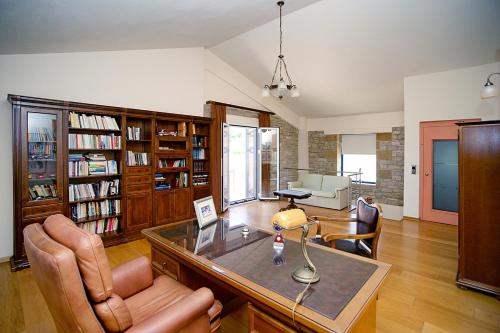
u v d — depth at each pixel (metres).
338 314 1.16
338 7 3.78
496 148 2.37
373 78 5.28
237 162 6.83
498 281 2.43
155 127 4.21
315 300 1.27
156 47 4.38
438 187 4.89
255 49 5.22
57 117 3.23
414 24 3.79
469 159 2.50
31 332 2.01
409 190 5.16
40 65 3.38
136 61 4.30
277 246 1.94
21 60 3.25
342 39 4.38
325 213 5.65
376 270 1.59
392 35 4.07
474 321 2.12
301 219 1.49
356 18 3.90
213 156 5.34
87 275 1.13
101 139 3.66
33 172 3.13
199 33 3.99
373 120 6.87
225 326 2.12
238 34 4.79
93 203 3.65
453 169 4.73
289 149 7.60
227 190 5.89
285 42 4.77
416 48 4.24
